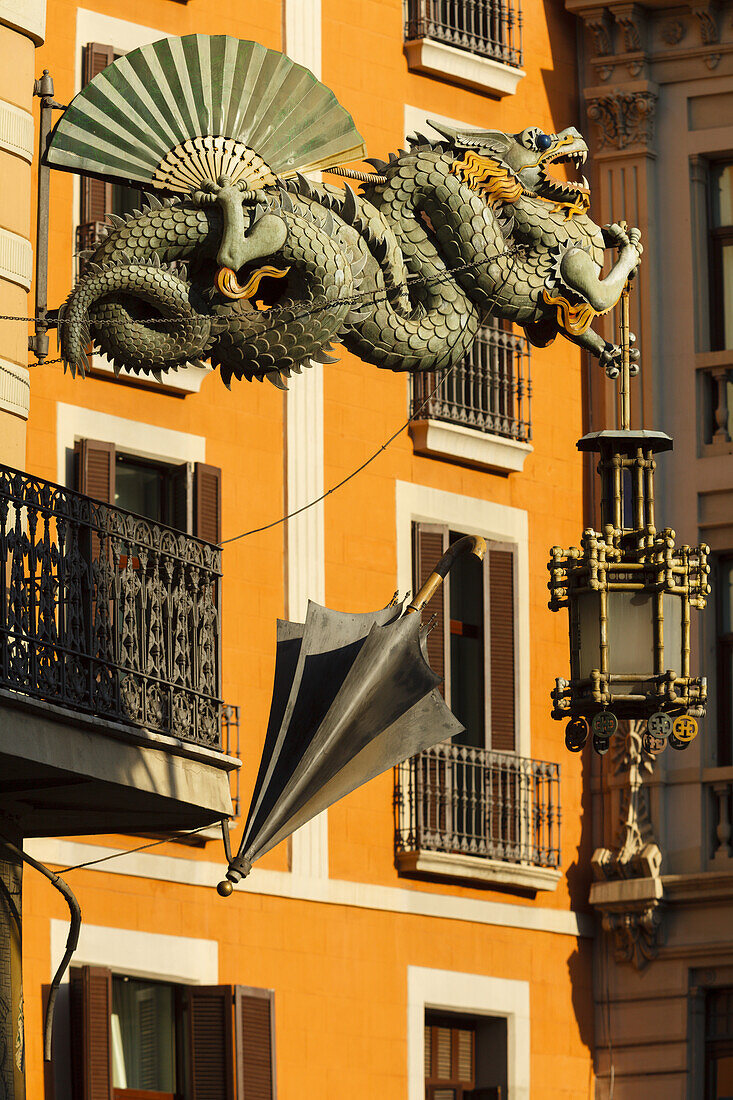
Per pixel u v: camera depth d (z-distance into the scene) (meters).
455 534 52.12
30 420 44.94
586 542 23.34
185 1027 45.88
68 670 27.06
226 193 22.23
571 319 23.39
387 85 52.41
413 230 23.02
